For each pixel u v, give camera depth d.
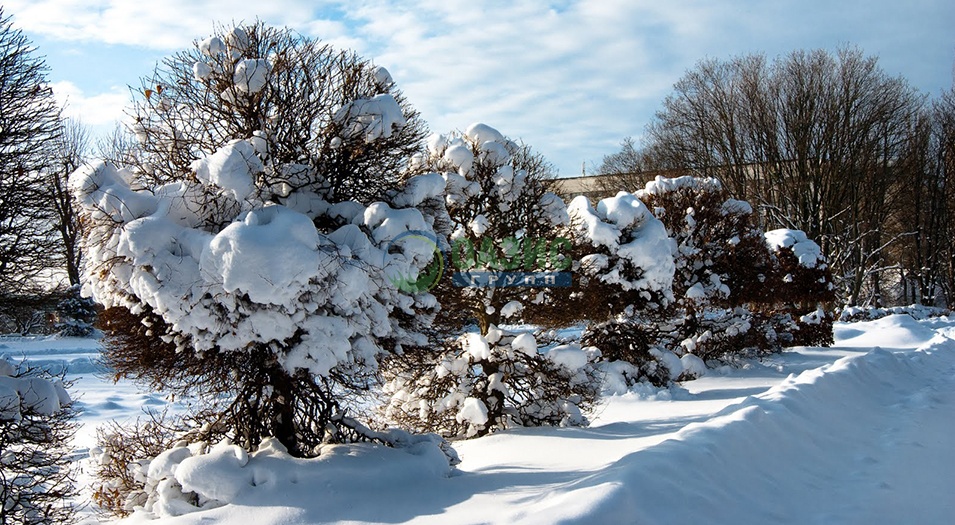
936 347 19.58
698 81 45.03
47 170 7.93
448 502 6.57
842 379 12.34
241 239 6.28
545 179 12.82
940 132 48.00
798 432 8.74
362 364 7.34
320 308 6.99
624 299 15.76
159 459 7.12
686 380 17.77
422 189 8.08
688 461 6.49
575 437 10.43
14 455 7.27
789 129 41.84
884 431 9.86
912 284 55.78
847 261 46.41
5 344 22.59
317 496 6.47
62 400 7.60
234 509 6.32
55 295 8.30
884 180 43.75
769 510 6.27
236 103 7.71
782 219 41.84
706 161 44.62
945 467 7.84
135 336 7.34
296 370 7.13
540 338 13.16
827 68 41.94
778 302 22.75
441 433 11.62
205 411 8.05
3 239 7.55
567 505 5.35
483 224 11.13
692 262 19.16
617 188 46.75
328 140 7.85
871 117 41.16
